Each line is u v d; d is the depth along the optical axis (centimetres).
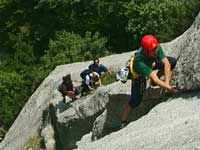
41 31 4025
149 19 3341
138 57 1031
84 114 1748
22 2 4184
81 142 1530
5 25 4247
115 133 1108
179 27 2716
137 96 1110
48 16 4053
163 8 3266
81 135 1809
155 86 1216
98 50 3316
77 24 3938
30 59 3756
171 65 1145
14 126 2478
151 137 974
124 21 3706
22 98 3303
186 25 2628
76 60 3222
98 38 3484
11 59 3803
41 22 4078
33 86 3319
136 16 3450
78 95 1923
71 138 1855
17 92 3344
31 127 2258
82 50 3294
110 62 2095
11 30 4206
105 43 3528
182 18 2730
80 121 1781
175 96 1147
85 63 2414
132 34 3612
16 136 2353
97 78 1864
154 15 3319
